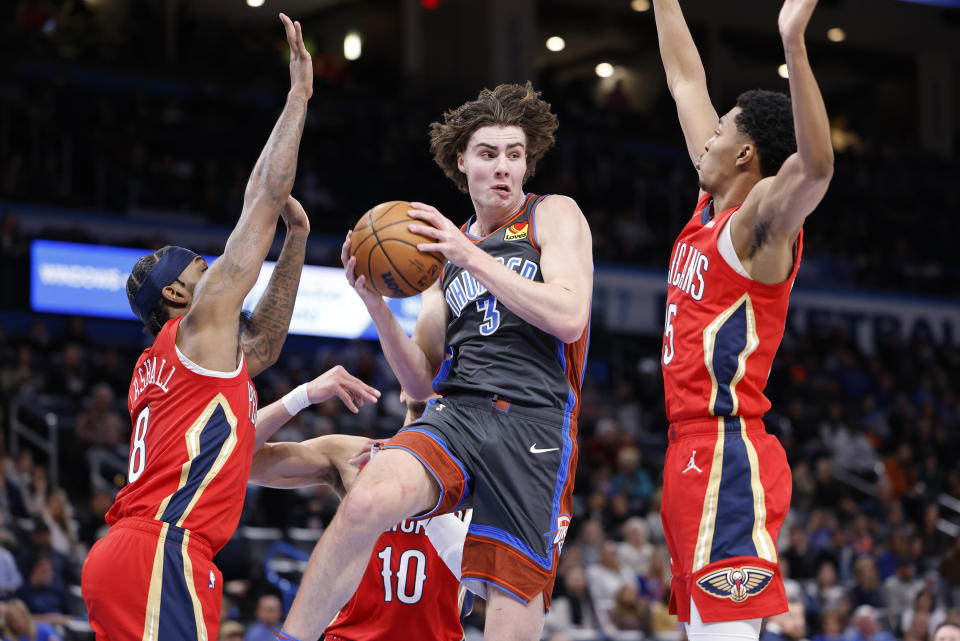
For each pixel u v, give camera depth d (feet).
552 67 100.37
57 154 64.44
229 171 69.31
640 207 79.61
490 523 12.12
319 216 65.62
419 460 11.69
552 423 12.35
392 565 14.62
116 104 71.05
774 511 11.86
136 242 58.70
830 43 98.32
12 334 54.49
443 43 89.76
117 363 52.24
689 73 14.67
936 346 76.02
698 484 11.98
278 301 13.37
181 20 87.71
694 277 12.36
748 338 11.95
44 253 56.24
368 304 12.62
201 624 11.57
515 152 12.70
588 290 12.10
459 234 11.80
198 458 11.87
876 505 54.75
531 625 12.12
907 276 79.61
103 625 11.55
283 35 93.81
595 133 85.56
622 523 46.75
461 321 12.83
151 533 11.60
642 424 60.90
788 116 12.23
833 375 68.90
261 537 42.06
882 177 89.66
